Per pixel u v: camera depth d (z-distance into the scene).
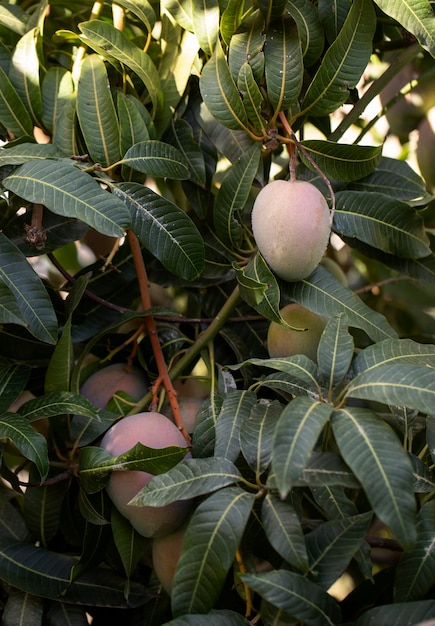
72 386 1.35
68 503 1.37
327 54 1.30
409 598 1.18
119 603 1.29
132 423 1.30
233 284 1.49
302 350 1.37
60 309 1.40
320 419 1.12
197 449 1.30
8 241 1.27
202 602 1.14
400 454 1.10
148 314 1.37
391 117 1.75
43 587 1.28
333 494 1.24
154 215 1.30
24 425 1.24
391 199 1.36
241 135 1.39
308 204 1.26
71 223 1.41
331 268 1.49
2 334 1.37
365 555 1.21
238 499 1.17
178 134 1.43
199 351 1.41
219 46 1.30
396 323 1.83
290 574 1.14
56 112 1.39
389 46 1.53
